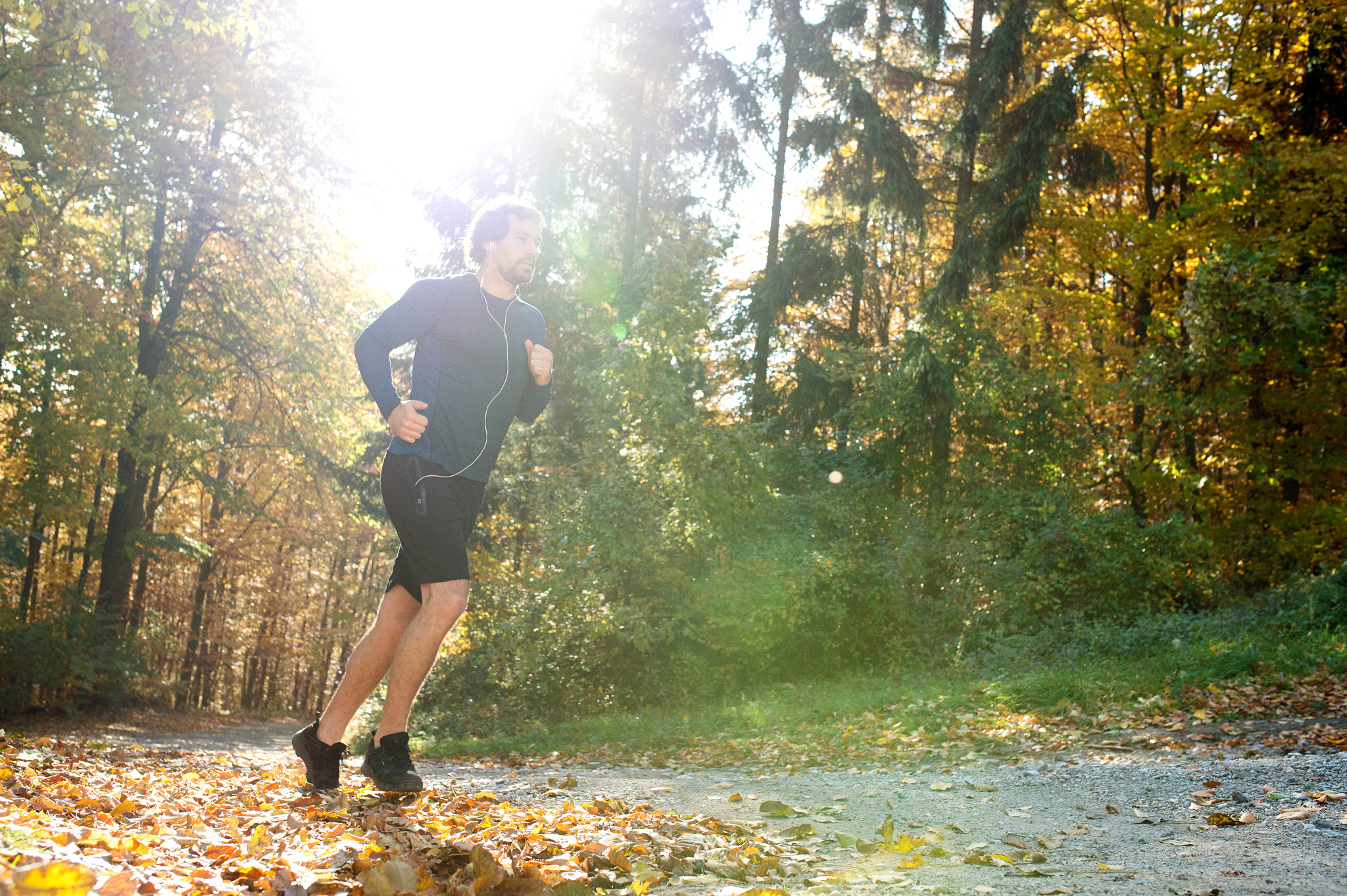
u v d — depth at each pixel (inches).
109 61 512.7
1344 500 594.6
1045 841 101.0
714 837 97.0
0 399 542.6
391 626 111.3
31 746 203.0
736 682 490.0
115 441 577.9
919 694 371.9
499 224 114.3
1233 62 609.0
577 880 70.2
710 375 697.6
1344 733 212.1
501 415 113.3
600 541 486.6
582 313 661.9
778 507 538.0
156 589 949.2
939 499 596.7
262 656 1108.5
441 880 70.5
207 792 123.1
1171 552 522.9
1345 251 628.4
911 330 628.7
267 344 672.4
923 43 682.8
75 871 43.2
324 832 82.4
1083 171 652.1
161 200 589.9
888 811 131.3
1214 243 595.8
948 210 726.5
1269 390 613.3
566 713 488.7
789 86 737.0
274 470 821.9
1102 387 606.5
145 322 641.0
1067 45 721.0
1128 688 309.7
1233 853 89.8
